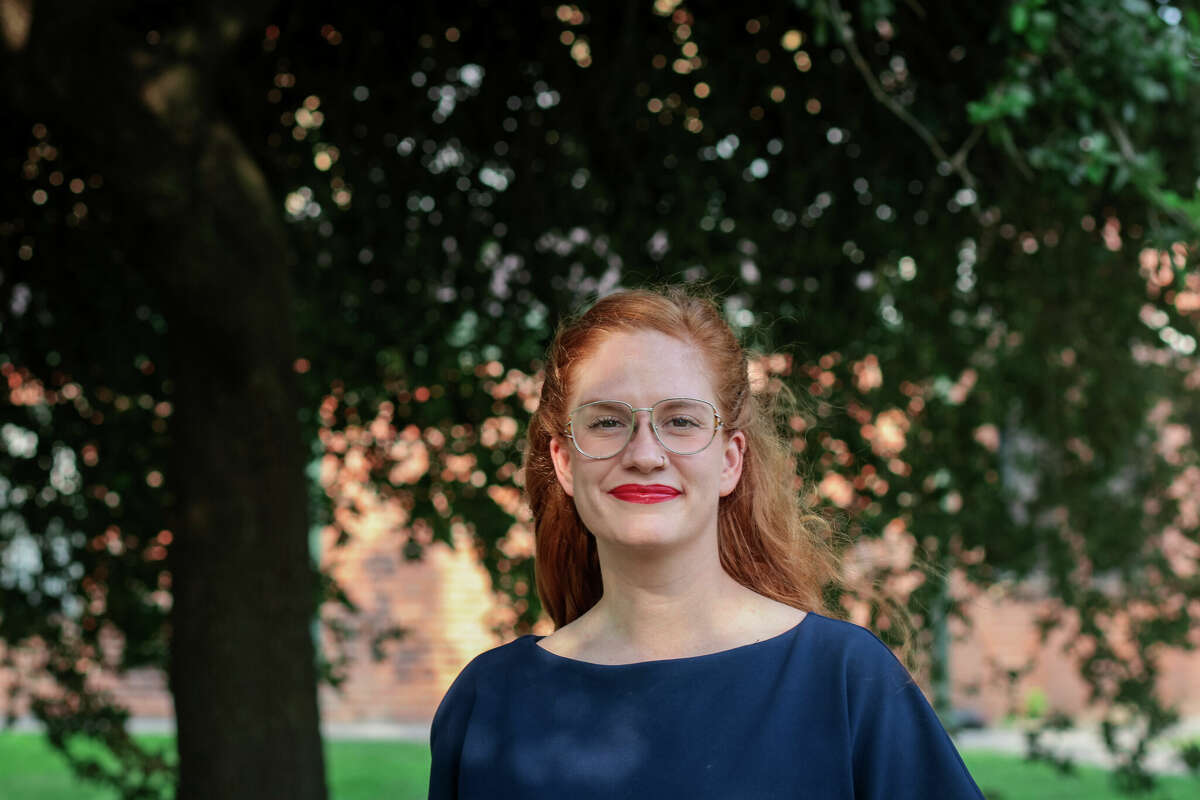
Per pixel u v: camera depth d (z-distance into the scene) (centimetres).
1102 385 600
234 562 439
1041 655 1167
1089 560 627
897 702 159
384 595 1130
